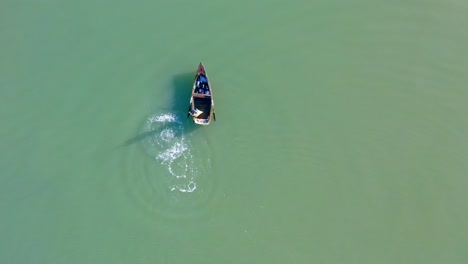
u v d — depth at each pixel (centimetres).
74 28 4081
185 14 4081
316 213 3650
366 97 3884
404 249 3547
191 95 3841
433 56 3975
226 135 3806
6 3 4088
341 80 3922
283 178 3728
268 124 3822
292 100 3872
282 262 3547
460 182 3684
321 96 3884
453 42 4016
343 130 3812
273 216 3653
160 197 3709
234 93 3878
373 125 3819
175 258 3578
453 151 3750
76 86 3928
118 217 3666
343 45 4012
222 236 3625
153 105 3872
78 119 3850
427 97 3875
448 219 3606
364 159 3750
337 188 3697
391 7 4091
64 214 3666
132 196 3709
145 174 3747
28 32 4069
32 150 3788
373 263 3516
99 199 3697
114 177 3744
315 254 3556
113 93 3903
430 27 4056
